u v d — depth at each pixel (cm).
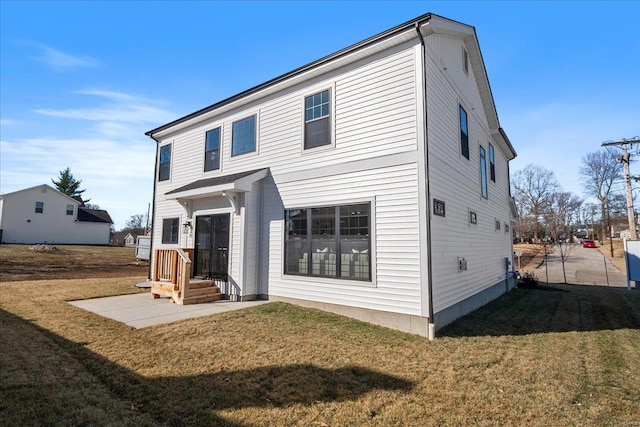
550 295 1191
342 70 767
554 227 4038
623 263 2797
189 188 966
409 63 665
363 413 315
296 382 381
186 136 1161
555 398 354
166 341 518
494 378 406
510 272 1384
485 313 829
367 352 489
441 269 670
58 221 3522
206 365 427
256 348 494
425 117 632
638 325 721
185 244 1066
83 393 343
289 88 869
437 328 627
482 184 1070
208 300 840
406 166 646
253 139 943
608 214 4284
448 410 324
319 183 778
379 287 656
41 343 497
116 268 1802
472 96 1013
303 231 797
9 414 298
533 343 567
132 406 321
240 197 875
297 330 592
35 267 1645
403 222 639
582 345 560
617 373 432
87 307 757
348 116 745
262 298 864
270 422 296
